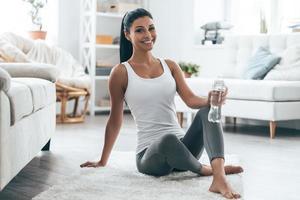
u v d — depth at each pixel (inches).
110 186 89.0
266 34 202.5
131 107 97.2
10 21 227.1
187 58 242.8
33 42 215.5
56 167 111.8
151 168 94.3
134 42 95.3
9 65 124.9
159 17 256.5
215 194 82.7
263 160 126.2
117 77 96.2
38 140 104.6
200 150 95.6
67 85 207.2
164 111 96.3
